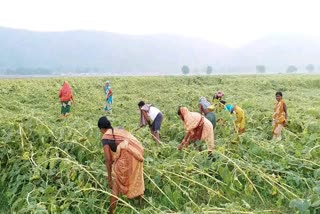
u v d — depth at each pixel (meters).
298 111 13.45
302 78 32.31
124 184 5.69
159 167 6.62
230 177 6.21
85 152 7.32
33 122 8.17
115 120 11.65
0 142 7.54
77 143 7.37
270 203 5.88
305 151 7.70
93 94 21.66
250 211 5.38
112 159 5.82
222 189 6.26
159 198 6.09
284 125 9.82
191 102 15.66
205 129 7.61
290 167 7.16
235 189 6.24
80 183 6.02
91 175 6.20
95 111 15.61
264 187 6.25
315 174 6.38
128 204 5.48
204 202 5.99
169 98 17.97
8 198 6.23
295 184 6.40
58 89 22.06
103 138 5.74
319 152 7.79
